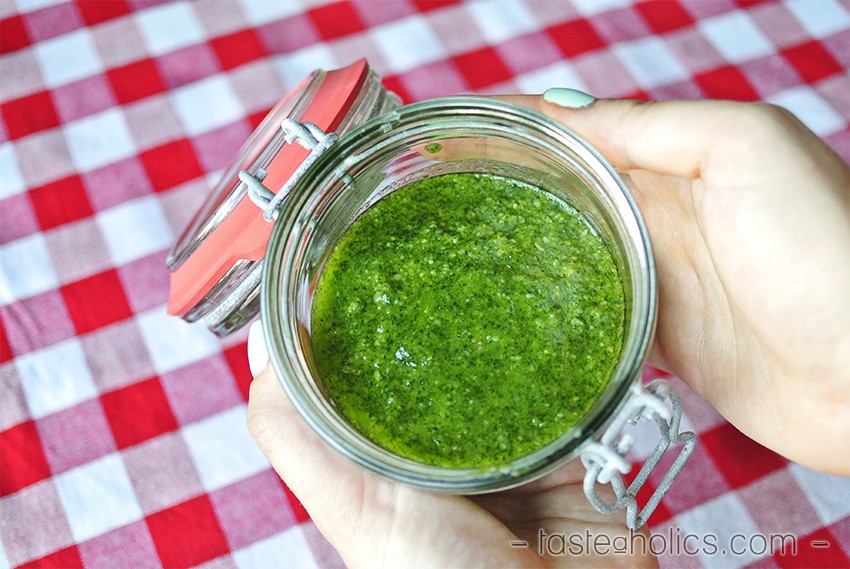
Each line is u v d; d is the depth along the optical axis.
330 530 0.34
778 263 0.31
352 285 0.33
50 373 0.42
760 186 0.31
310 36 0.47
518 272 0.32
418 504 0.33
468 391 0.31
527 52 0.47
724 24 0.47
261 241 0.33
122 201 0.45
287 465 0.34
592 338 0.32
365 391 0.32
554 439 0.31
